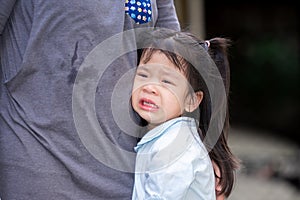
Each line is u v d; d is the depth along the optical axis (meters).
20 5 2.43
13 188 2.44
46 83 2.40
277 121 12.84
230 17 14.06
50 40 2.38
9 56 2.45
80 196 2.43
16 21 2.44
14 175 2.43
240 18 14.03
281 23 13.88
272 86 13.38
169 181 2.32
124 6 2.46
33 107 2.40
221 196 2.73
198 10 7.50
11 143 2.43
